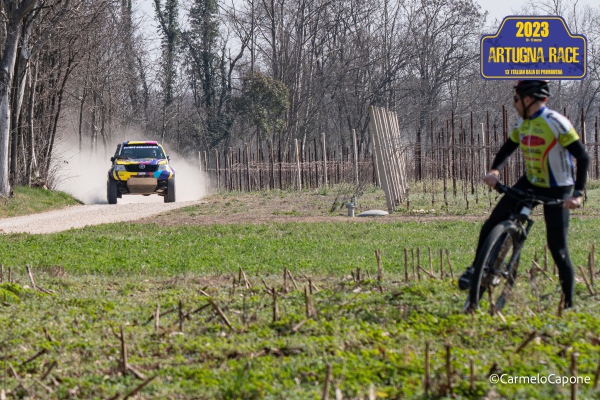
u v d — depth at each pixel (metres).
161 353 14.20
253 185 93.50
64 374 13.14
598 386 11.11
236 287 21.72
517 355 12.48
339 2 140.88
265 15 139.38
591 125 181.38
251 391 11.23
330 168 88.12
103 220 52.69
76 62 84.12
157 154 71.81
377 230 38.97
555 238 15.91
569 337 13.65
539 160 15.62
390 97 148.25
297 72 134.50
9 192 66.19
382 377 11.76
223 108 154.50
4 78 65.44
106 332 16.00
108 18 100.56
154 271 27.39
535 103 15.54
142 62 147.12
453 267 24.53
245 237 38.53
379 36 150.62
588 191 65.56
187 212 56.78
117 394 11.34
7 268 27.69
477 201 53.00
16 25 65.56
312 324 15.02
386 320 15.41
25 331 16.17
